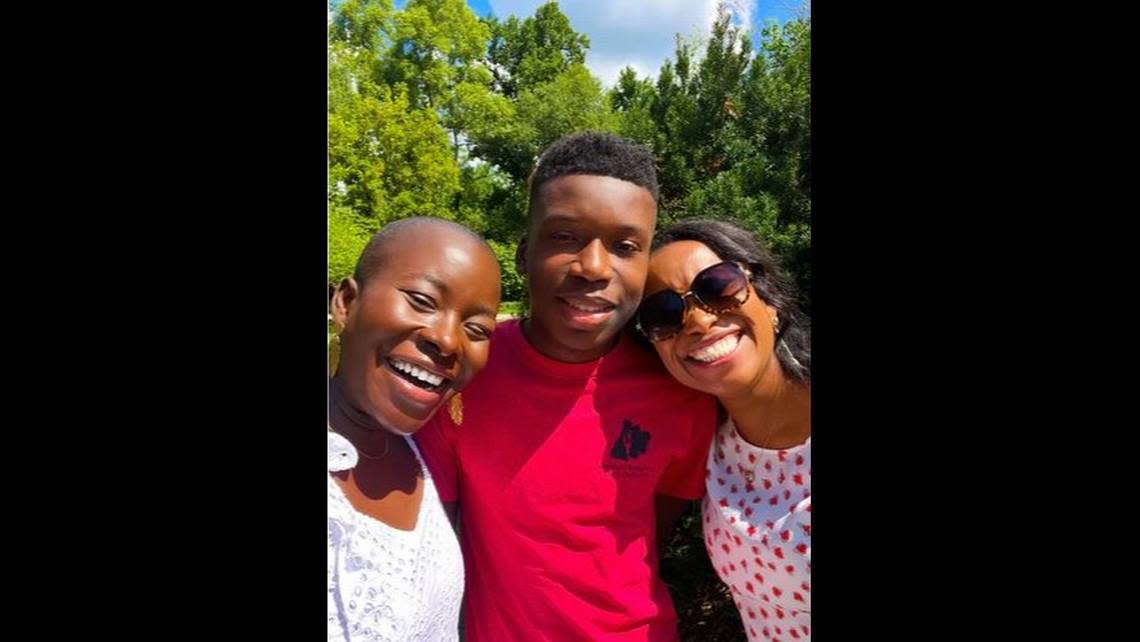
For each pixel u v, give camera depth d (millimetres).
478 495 882
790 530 866
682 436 921
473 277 752
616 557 872
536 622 868
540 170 834
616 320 826
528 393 879
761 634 949
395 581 736
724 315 835
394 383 741
